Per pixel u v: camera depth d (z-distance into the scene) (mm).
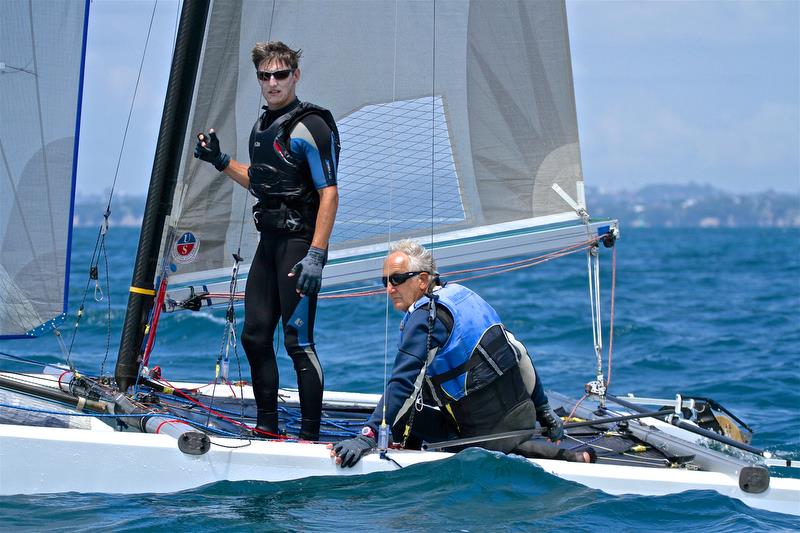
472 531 11914
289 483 13141
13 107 15023
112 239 162500
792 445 20891
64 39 15023
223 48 16781
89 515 12297
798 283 76438
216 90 16812
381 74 17500
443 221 17703
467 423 14164
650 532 11984
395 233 17656
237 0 16734
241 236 16953
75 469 13062
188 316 39688
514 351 14148
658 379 30281
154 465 13094
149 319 16297
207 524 12039
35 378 16531
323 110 14328
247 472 13188
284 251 14508
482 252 17469
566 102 17547
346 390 26844
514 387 14117
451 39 17484
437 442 14617
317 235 14055
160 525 11945
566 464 13477
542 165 17688
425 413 14703
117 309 43062
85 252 104750
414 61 17500
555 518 12312
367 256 17609
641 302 57125
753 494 12953
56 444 13047
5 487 13008
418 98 17578
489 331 13930
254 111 17000
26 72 14984
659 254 135625
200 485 13125
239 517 12281
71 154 15188
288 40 17234
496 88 17578
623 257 123188
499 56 17516
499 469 13406
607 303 55312
